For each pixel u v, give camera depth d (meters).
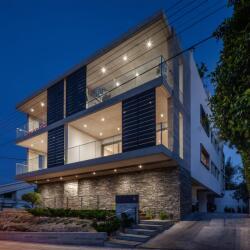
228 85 4.82
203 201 30.91
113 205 19.64
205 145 25.59
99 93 22.83
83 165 19.16
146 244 11.80
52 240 14.11
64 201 23.83
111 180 20.25
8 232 16.39
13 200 32.06
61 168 20.97
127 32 17.98
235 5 5.21
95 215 16.36
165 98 17.23
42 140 26.62
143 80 21.25
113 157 17.17
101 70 21.69
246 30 4.66
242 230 12.72
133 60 20.19
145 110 16.34
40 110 28.75
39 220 17.64
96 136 24.42
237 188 36.69
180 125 18.50
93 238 12.98
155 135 15.55
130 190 18.70
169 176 16.81
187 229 13.67
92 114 20.09
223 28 5.41
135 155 15.86
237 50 4.52
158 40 18.06
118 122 21.47
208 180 26.61
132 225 14.27
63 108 22.94
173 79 17.25
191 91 21.47
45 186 26.38
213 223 14.68
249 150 5.56
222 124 5.34
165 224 14.25
